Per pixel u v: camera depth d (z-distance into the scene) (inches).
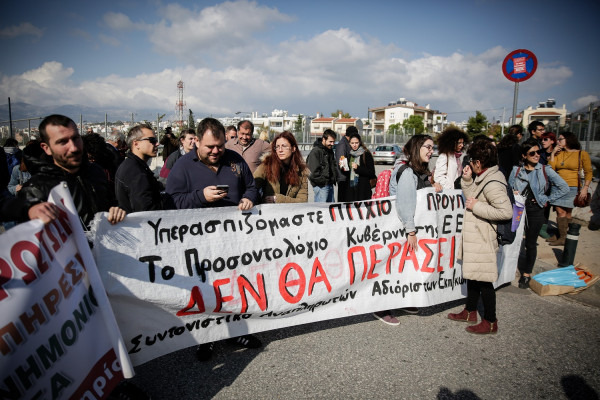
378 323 137.3
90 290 77.3
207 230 102.3
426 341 125.0
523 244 228.1
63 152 84.0
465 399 96.8
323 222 120.3
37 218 65.4
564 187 205.0
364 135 1444.4
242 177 125.0
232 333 108.1
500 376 106.8
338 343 122.8
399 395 97.7
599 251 217.2
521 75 233.6
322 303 122.1
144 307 92.9
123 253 89.5
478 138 125.6
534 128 224.7
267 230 111.5
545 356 117.7
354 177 243.9
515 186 176.7
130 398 90.4
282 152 150.4
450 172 170.4
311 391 98.6
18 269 59.8
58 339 66.2
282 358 113.7
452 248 145.3
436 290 142.3
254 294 109.6
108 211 93.0
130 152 109.5
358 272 126.7
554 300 161.5
